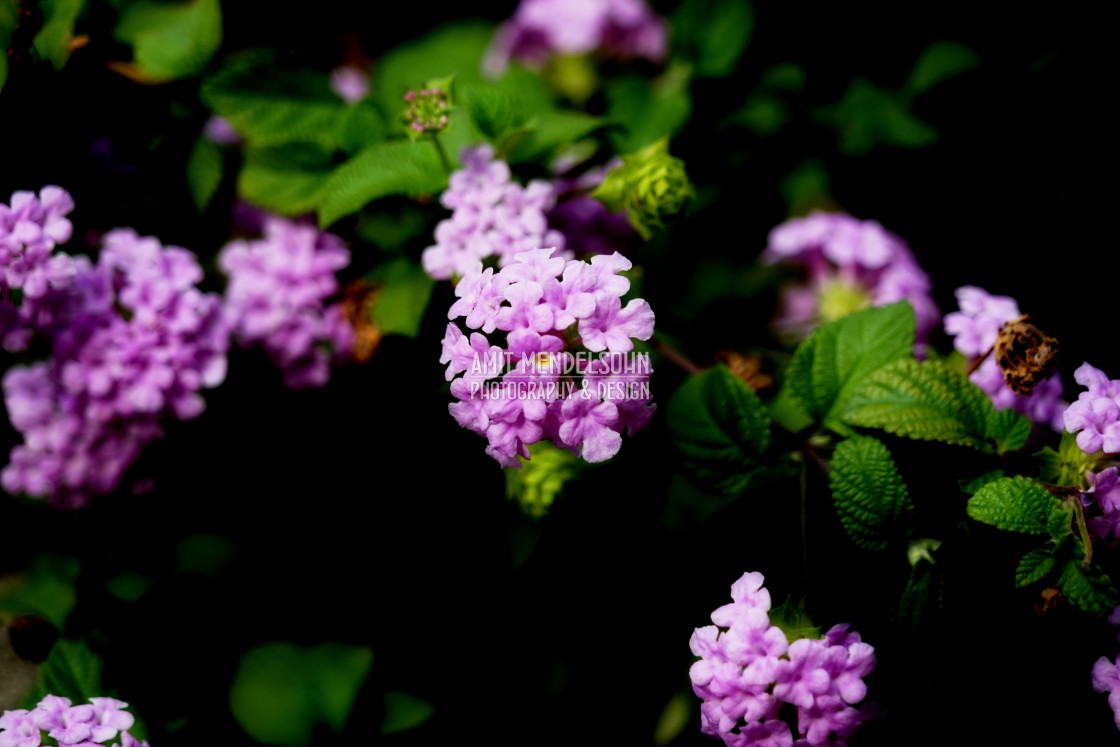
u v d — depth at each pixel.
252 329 0.54
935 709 0.49
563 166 0.53
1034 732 0.49
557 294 0.46
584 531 0.51
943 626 0.48
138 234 0.54
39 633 0.52
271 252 0.54
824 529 0.49
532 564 0.52
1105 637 0.48
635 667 0.53
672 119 0.56
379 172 0.50
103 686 0.51
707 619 0.51
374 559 0.54
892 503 0.47
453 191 0.49
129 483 0.53
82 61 0.51
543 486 0.49
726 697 0.46
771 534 0.49
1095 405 0.47
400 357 0.53
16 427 0.53
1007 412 0.48
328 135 0.52
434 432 0.53
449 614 0.54
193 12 0.52
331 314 0.54
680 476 0.49
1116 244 0.56
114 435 0.52
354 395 0.54
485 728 0.53
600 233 0.52
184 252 0.52
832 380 0.49
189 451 0.54
